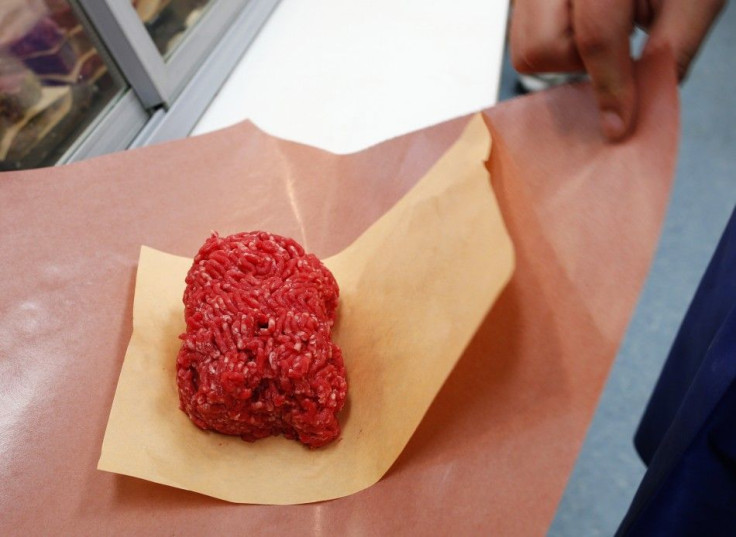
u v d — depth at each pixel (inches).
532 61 22.4
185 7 36.1
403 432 20.6
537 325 20.3
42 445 21.2
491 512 18.8
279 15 43.3
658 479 28.2
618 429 52.2
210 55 37.0
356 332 25.0
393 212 25.8
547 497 18.3
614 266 19.7
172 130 33.8
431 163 26.5
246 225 28.1
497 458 19.5
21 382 22.1
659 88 20.5
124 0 29.1
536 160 22.6
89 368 23.2
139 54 30.5
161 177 27.6
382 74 37.9
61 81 29.7
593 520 47.7
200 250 24.5
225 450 22.7
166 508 20.4
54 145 28.9
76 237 25.3
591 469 50.1
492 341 20.9
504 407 20.1
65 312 24.0
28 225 24.7
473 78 37.4
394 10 42.8
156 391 23.0
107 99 31.3
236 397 21.5
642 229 19.6
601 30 18.7
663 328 58.4
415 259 23.0
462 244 20.5
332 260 27.5
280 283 23.6
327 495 21.0
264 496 21.1
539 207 21.7
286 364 21.6
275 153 29.5
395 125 34.6
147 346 23.8
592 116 22.1
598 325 19.3
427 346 20.9
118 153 27.1
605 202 20.6
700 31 20.7
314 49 40.2
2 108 27.8
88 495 20.5
